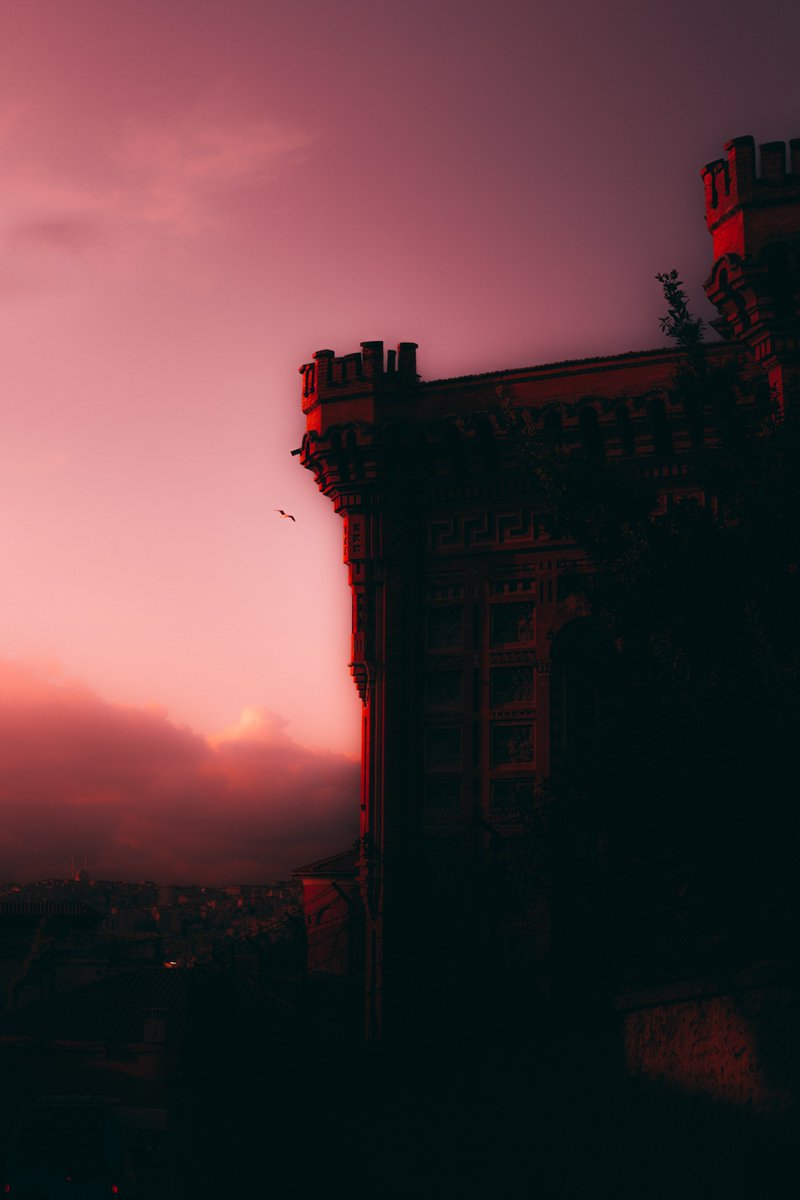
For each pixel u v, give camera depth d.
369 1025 19.66
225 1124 21.83
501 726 27.17
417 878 18.22
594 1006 11.77
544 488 18.80
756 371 24.59
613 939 13.52
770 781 11.55
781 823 11.37
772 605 15.73
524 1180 12.79
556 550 27.31
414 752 27.64
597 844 14.52
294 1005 20.09
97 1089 66.12
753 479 17.16
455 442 27.73
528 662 27.12
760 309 23.14
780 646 15.30
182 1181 24.25
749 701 11.94
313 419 29.12
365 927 26.03
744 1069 9.63
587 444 26.53
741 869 11.70
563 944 14.25
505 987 15.31
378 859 26.78
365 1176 16.19
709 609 16.09
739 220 23.36
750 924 11.45
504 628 27.55
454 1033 14.63
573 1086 12.05
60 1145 23.55
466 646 27.69
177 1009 69.06
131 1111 53.66
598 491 18.30
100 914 98.25
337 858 40.66
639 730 14.59
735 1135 9.66
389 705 27.81
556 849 14.85
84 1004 70.12
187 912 130.75
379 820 27.28
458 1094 14.26
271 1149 19.34
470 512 28.16
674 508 17.41
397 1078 15.71
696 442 25.72
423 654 28.05
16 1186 23.08
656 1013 10.84
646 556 16.75
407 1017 17.00
